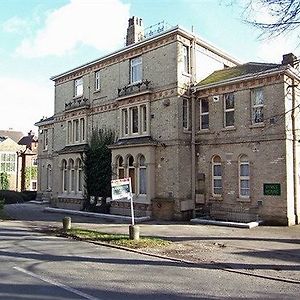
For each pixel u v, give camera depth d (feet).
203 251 37.58
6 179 165.07
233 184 63.16
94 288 24.23
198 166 68.23
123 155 73.46
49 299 21.61
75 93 93.71
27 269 29.25
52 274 27.76
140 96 72.64
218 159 66.23
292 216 57.82
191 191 67.46
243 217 61.21
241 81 62.95
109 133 80.59
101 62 84.33
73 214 79.51
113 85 80.69
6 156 167.73
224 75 69.82
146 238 44.42
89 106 86.69
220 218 64.03
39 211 88.74
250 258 34.35
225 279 27.30
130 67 77.15
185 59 70.54
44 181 122.11
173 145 66.44
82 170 85.20
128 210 71.97
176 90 66.64
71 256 34.99
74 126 91.61
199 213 66.44
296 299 22.63
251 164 61.11
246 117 62.44
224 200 64.13
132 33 83.30
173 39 68.03
